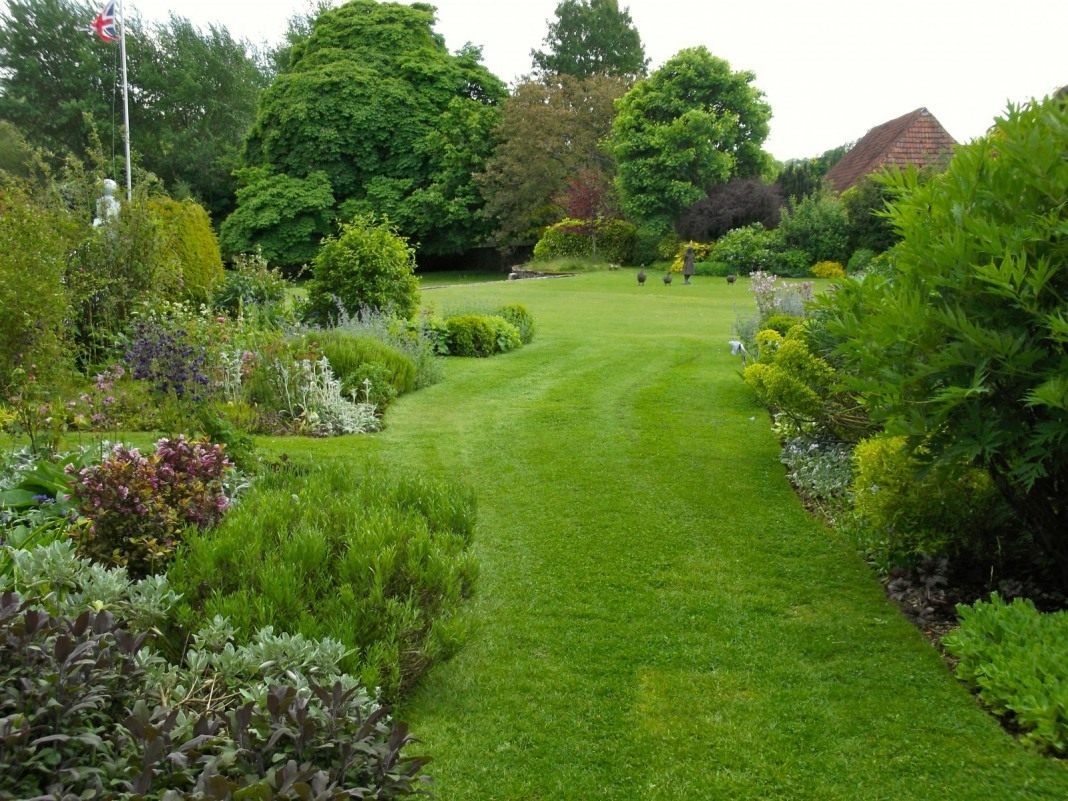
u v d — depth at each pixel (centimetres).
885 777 296
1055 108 369
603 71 4606
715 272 2762
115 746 205
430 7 4156
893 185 430
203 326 870
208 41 4706
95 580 306
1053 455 365
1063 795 282
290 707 212
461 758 307
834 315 463
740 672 368
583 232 3297
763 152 3438
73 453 532
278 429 754
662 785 294
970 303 369
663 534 523
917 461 396
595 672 368
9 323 685
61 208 970
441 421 816
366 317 1089
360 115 3684
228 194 4425
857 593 443
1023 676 321
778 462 671
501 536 521
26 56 4219
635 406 879
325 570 367
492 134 3691
